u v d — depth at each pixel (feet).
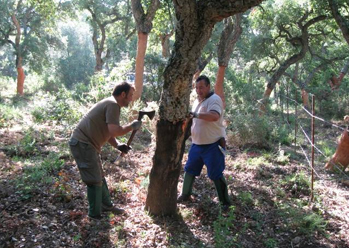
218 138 15.90
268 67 79.92
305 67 78.79
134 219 14.52
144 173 20.21
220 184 16.16
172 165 14.39
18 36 88.74
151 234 13.56
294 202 17.95
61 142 26.68
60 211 14.85
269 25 61.72
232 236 14.14
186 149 27.43
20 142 25.73
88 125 13.51
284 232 14.99
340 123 53.52
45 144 26.16
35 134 28.73
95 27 96.58
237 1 12.14
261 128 30.60
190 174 16.70
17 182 17.24
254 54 67.82
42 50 95.55
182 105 13.64
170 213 14.99
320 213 16.93
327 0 47.24
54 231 13.29
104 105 13.51
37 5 56.18
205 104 15.49
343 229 15.55
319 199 18.48
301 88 68.08
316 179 22.68
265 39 65.16
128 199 16.78
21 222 13.52
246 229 14.92
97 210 14.24
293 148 31.68
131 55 84.79
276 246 13.88
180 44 13.01
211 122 15.60
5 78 107.96
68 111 35.68
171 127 13.83
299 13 57.52
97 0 90.89
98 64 100.01
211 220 15.33
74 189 17.12
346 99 66.08
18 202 15.40
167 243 13.12
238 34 41.63
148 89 47.96
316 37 65.57
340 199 19.04
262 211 16.67
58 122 34.60
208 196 17.66
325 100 67.26
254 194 18.79
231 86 63.21
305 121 52.47
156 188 14.70
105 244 12.76
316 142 35.65
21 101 68.13
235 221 15.43
